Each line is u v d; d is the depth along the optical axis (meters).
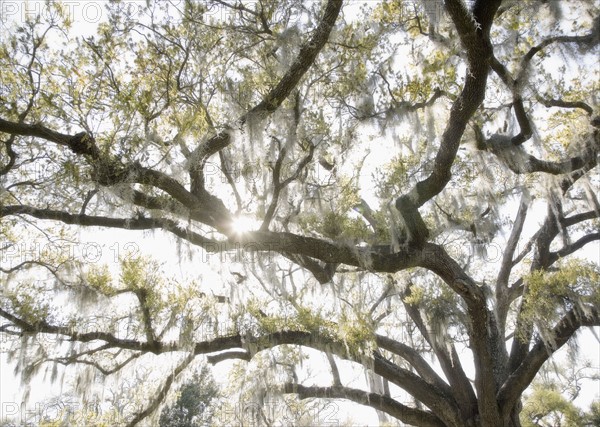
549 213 11.72
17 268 8.07
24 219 7.37
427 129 8.10
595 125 9.45
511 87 8.05
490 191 9.20
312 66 7.94
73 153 6.39
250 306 9.58
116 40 6.78
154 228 7.04
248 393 10.19
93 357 8.92
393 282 10.84
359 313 9.65
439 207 9.53
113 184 6.20
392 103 8.02
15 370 7.94
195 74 7.25
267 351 10.23
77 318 8.34
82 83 6.26
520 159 8.56
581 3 8.82
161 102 7.07
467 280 8.40
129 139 6.19
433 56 8.27
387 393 12.83
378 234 8.71
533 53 8.20
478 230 9.69
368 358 9.42
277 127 7.45
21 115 6.07
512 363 10.69
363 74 7.86
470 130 8.66
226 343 9.29
